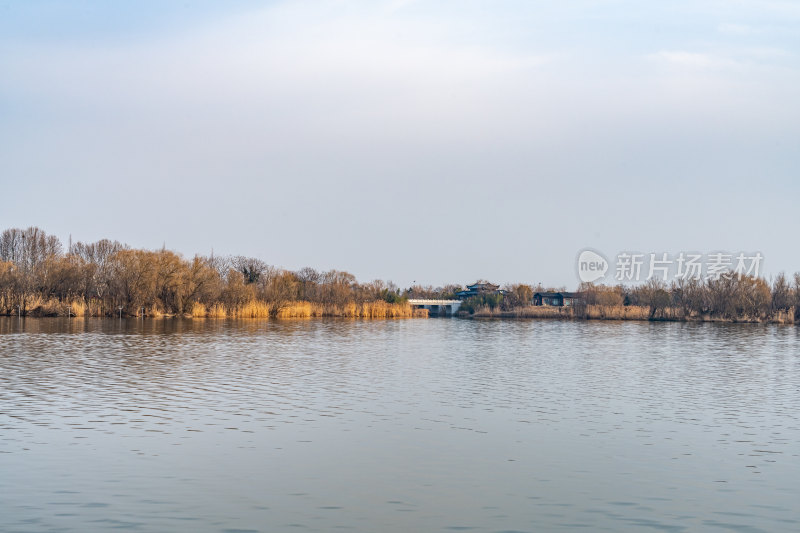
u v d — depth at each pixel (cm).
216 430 3297
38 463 2714
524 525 2169
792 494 2484
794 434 3394
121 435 3169
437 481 2578
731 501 2408
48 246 14100
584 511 2294
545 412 3850
